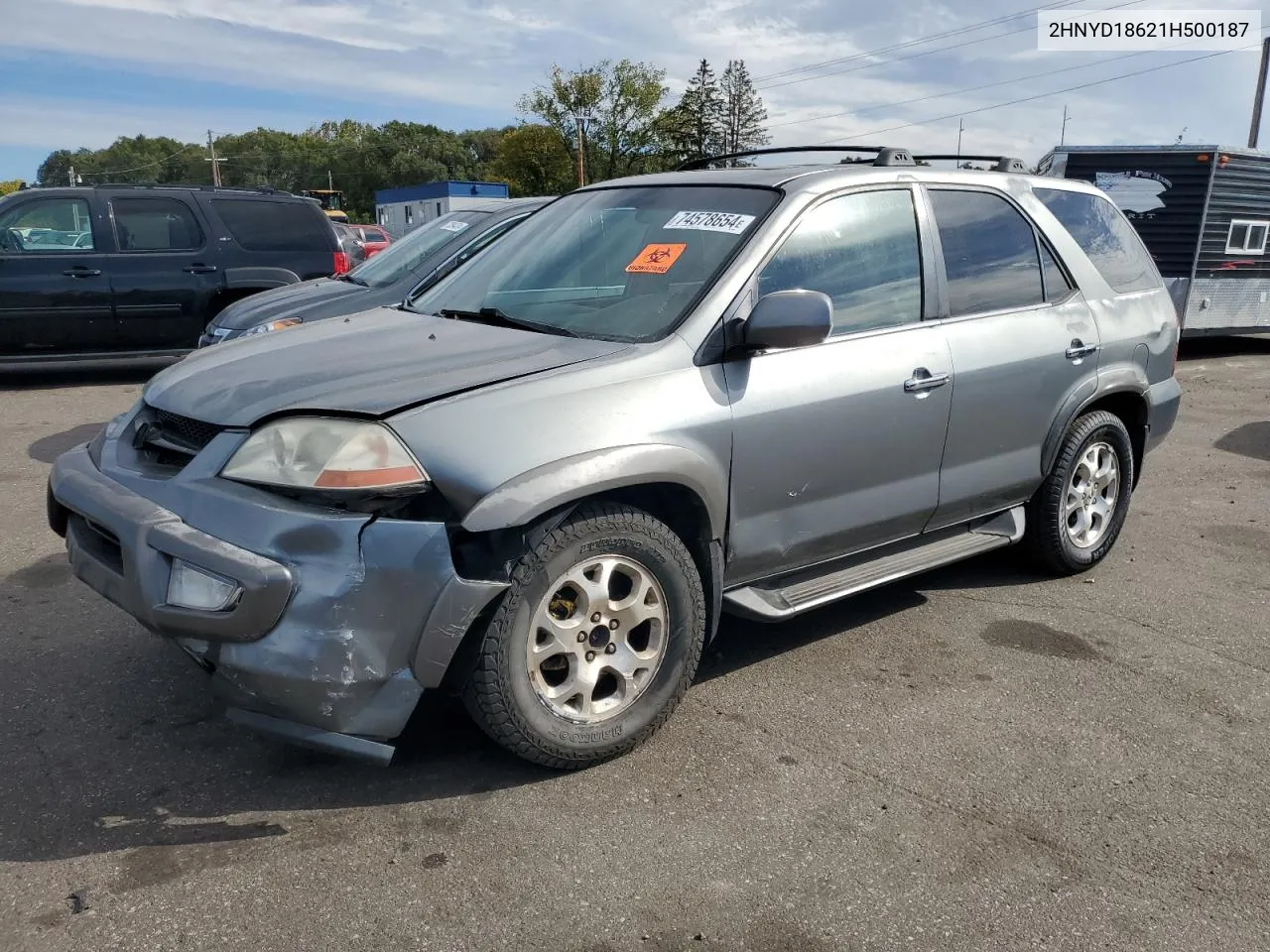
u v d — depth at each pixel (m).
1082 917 2.60
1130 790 3.17
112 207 10.01
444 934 2.47
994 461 4.34
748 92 74.38
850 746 3.39
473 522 2.76
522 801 3.02
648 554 3.17
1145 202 13.22
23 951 2.38
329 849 2.78
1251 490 6.84
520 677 2.96
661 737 3.42
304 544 2.70
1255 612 4.67
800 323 3.22
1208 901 2.67
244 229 10.52
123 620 4.26
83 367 11.53
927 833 2.92
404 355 3.30
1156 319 5.12
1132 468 5.14
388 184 130.88
